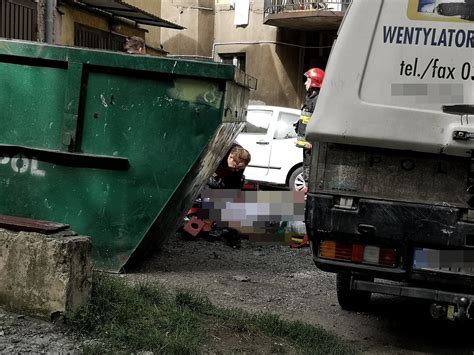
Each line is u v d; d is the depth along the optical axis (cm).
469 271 416
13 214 564
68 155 552
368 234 428
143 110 552
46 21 1128
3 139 560
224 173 813
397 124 417
